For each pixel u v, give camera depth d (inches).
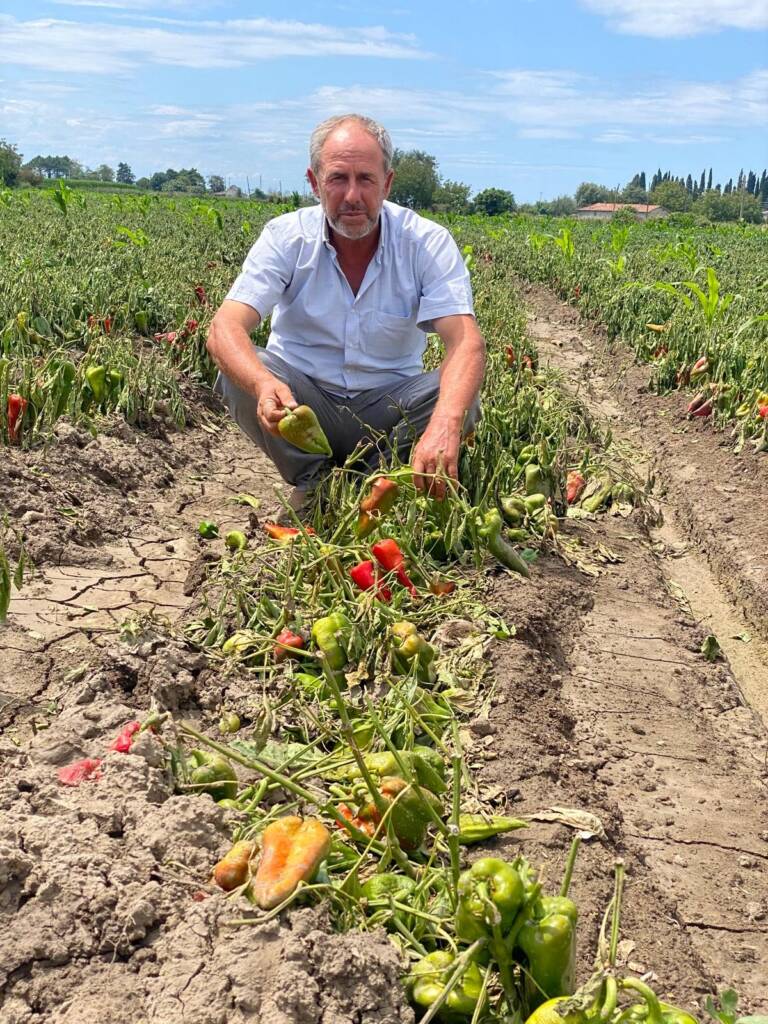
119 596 170.2
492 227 1407.5
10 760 108.5
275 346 205.6
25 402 217.9
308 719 131.8
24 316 287.1
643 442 328.5
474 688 148.9
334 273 194.1
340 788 112.0
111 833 98.4
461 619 166.2
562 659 173.0
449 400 170.6
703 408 328.2
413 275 194.2
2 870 88.3
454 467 163.2
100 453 228.4
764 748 156.8
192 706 132.0
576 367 453.1
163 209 1328.7
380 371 202.2
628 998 97.8
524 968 84.5
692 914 116.0
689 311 446.9
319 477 201.5
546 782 129.7
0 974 82.8
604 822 125.7
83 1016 79.7
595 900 108.3
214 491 241.3
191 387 315.6
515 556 189.3
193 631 151.3
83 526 193.8
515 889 83.9
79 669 136.3
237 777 117.0
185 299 397.4
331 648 140.2
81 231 666.2
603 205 4744.1
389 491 165.0
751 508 252.5
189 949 83.7
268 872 88.7
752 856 128.0
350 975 82.2
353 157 179.6
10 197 1078.4
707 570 235.5
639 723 156.9
